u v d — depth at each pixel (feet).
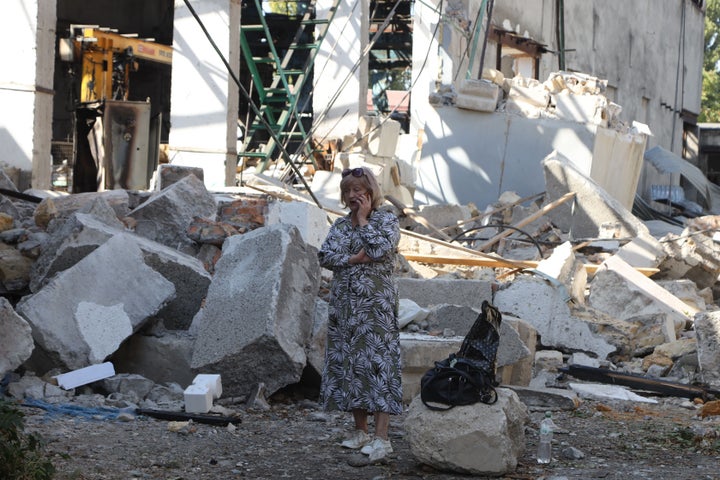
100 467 24.17
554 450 28.19
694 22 216.13
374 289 26.30
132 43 114.42
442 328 39.86
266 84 123.54
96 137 84.38
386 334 26.30
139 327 34.50
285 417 31.65
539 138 89.86
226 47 86.28
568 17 142.72
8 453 21.38
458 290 46.37
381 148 92.38
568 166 79.00
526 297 46.62
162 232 43.37
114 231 38.65
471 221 80.74
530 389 36.04
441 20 104.68
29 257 40.01
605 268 54.54
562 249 50.98
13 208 45.96
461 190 91.20
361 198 26.63
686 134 216.95
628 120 173.47
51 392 31.55
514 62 130.11
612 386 40.37
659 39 189.98
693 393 39.34
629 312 52.11
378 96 159.02
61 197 49.90
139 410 30.63
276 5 187.93
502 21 119.24
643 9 178.70
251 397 32.50
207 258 42.60
